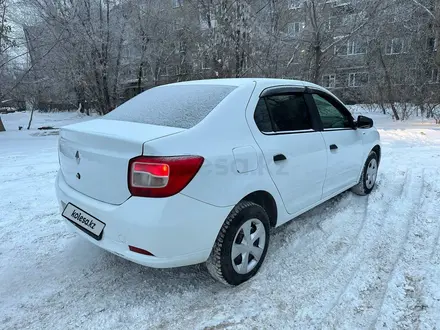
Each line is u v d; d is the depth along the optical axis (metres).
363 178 4.20
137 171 2.04
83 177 2.42
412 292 2.37
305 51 14.94
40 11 16.12
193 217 2.12
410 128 11.55
